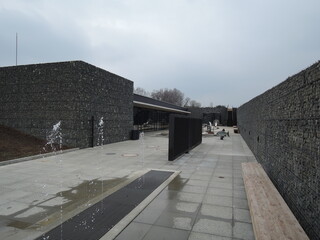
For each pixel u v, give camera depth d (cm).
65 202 523
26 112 1483
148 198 542
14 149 1123
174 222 427
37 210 479
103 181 694
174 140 1037
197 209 488
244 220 438
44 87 1432
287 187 496
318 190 326
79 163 955
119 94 1795
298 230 320
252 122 1345
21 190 603
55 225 411
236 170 857
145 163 970
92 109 1462
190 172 820
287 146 502
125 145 1576
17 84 1514
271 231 316
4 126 1510
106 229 395
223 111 5741
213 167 907
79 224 413
